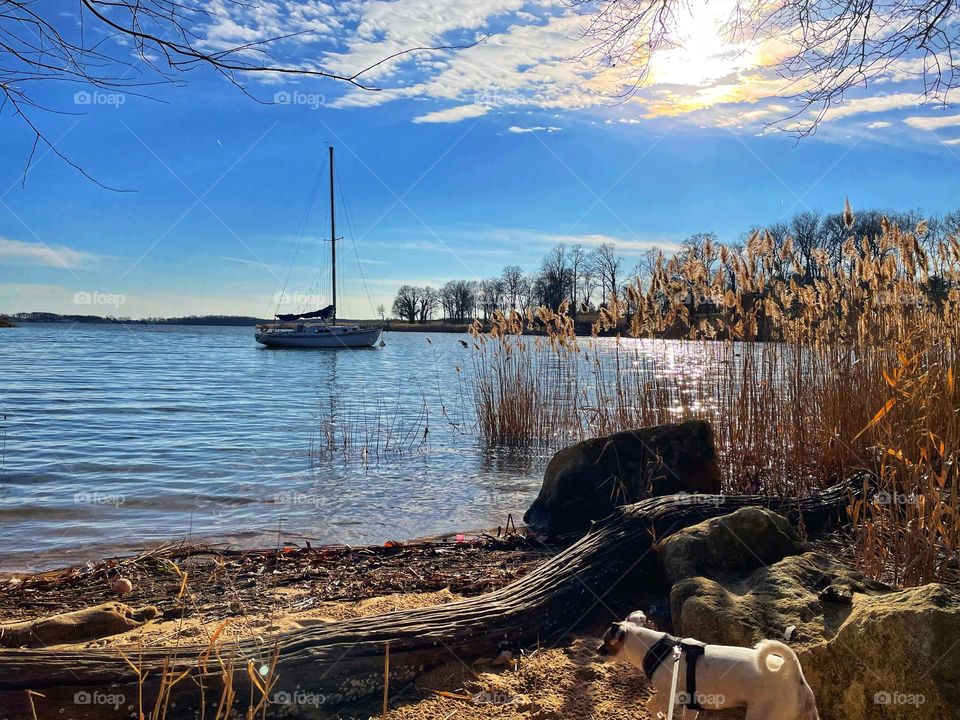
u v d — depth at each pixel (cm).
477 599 480
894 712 345
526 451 1342
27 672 347
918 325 789
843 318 913
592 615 498
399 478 1107
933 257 872
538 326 1419
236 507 920
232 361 4566
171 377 3225
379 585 588
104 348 6056
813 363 895
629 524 573
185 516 871
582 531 773
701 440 830
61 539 769
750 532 515
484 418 1468
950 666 343
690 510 598
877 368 787
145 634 469
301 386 2817
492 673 419
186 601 551
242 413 1942
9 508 902
